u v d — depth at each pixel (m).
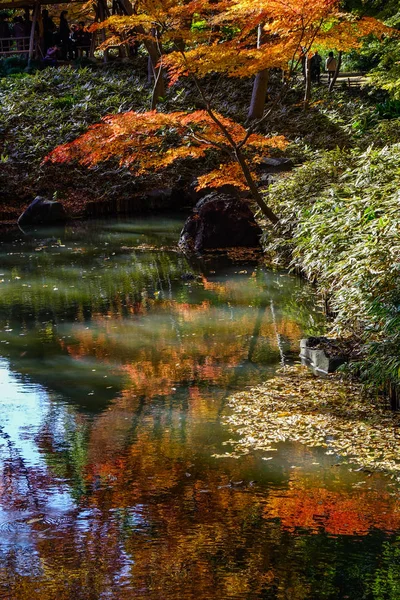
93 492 5.39
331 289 9.41
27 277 12.35
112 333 9.27
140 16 12.13
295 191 14.02
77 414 6.86
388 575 4.29
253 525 4.88
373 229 8.59
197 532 4.80
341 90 30.91
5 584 4.27
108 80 26.31
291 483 5.45
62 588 4.21
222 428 6.47
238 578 4.28
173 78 12.41
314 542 4.66
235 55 11.59
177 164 20.52
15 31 31.23
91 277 12.27
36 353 8.58
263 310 10.17
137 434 6.39
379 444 6.07
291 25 11.12
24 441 6.30
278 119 24.25
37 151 20.67
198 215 14.48
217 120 12.26
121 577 4.30
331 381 7.50
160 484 5.49
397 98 22.86
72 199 19.11
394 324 6.85
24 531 4.86
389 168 11.73
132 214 18.66
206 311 10.16
